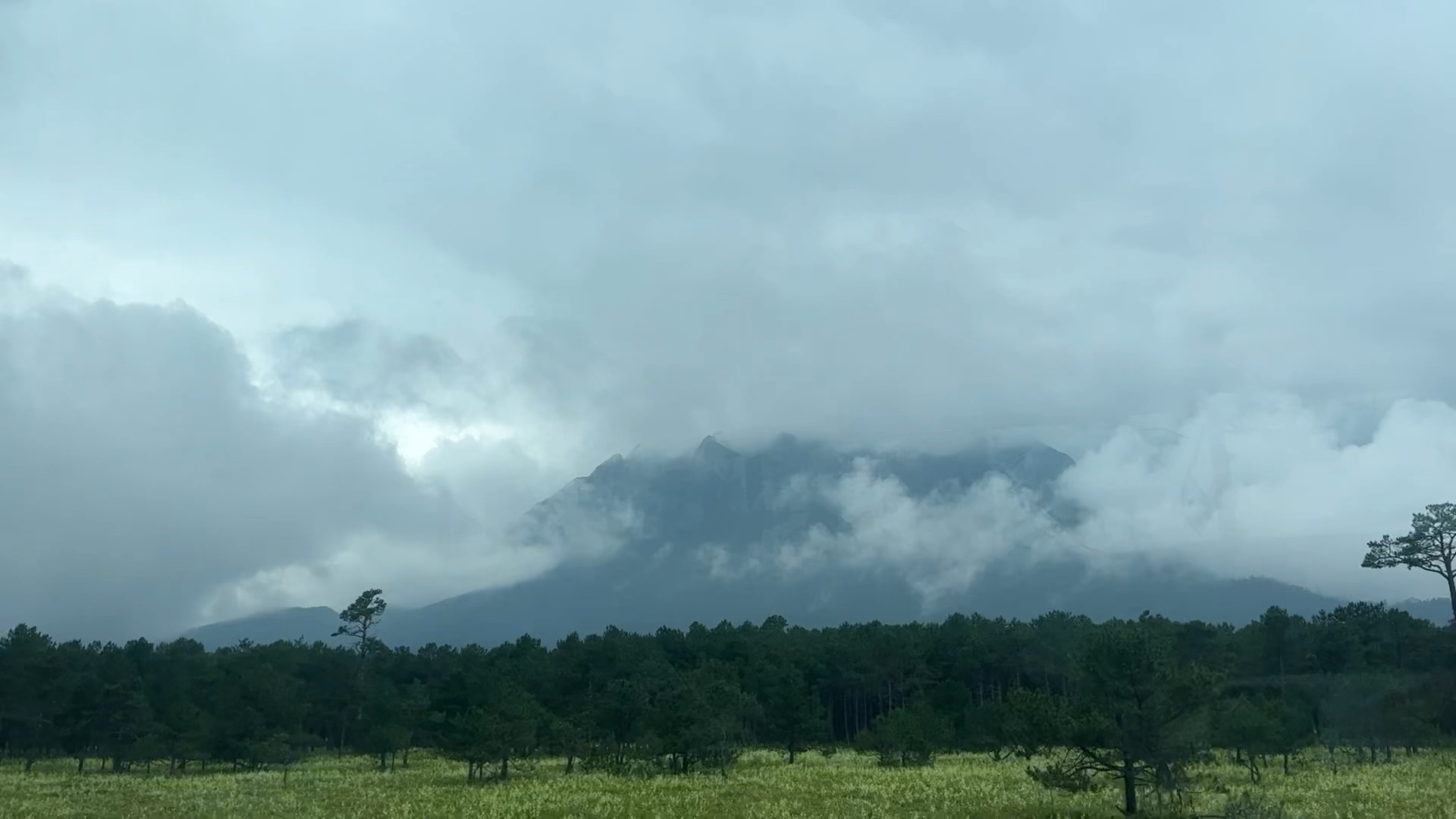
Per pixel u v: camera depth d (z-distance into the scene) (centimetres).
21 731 9188
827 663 11300
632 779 5897
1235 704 5266
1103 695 3331
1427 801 4016
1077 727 3297
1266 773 5281
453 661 12038
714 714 6631
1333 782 4784
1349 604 10356
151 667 11112
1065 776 3434
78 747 8606
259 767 7800
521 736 6212
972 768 6203
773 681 9856
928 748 6775
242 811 4394
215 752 7419
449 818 3997
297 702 9312
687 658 11919
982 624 11881
